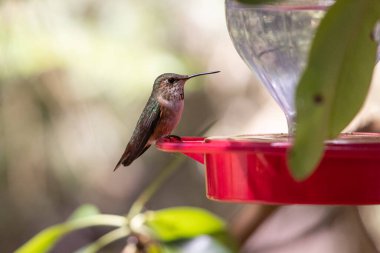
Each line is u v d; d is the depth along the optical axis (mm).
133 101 11867
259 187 4953
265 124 11797
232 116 12172
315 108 3340
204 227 6414
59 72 11688
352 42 3467
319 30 3395
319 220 12734
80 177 12984
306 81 3361
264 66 5734
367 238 11008
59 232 6355
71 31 11742
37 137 12266
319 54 3391
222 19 12375
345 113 3498
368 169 4789
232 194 5102
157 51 11883
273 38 5590
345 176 4789
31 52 11469
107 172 13320
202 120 12836
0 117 12031
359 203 4797
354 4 3428
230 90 12344
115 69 11648
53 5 11734
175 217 6367
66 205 13547
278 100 5836
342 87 3480
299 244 13750
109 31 11914
